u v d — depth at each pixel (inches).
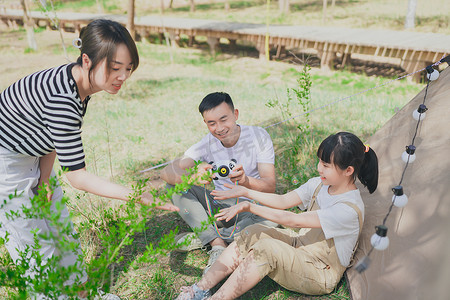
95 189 74.6
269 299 93.4
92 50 69.8
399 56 309.0
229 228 108.5
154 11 699.4
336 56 390.0
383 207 97.2
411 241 83.9
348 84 311.4
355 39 335.9
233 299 86.4
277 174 148.3
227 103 98.7
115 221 118.1
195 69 372.2
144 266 105.5
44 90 73.0
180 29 456.1
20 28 585.6
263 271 84.4
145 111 237.6
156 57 422.9
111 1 765.9
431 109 110.0
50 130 73.2
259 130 106.5
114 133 203.2
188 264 106.2
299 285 88.7
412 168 98.7
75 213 121.3
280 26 422.3
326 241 89.4
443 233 79.5
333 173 85.7
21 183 81.1
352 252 90.2
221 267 90.4
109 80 73.2
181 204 106.3
